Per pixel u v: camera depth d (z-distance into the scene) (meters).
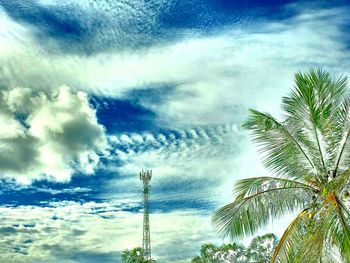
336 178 13.98
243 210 17.95
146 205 69.38
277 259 16.19
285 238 16.27
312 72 16.58
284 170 17.73
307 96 16.47
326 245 14.27
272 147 17.66
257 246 45.06
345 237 12.71
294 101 16.91
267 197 17.84
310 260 13.79
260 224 17.98
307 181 17.67
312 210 16.28
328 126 16.69
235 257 46.09
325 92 16.53
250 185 17.98
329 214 13.21
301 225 16.25
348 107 16.61
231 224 18.08
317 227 14.32
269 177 18.05
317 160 17.25
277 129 17.30
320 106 16.50
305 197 17.62
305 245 14.43
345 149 16.75
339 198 15.30
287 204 17.81
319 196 16.31
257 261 44.53
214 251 47.25
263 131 17.55
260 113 17.17
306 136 17.14
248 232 18.02
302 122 17.03
